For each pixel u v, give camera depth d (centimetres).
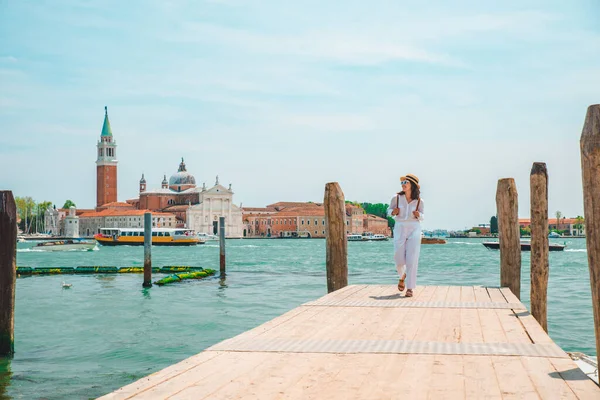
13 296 1498
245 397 574
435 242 17088
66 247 11144
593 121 596
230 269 5456
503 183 1531
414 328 941
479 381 628
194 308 2545
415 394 584
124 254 9869
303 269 5438
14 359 1554
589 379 631
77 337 1870
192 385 614
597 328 596
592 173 592
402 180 1325
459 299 1273
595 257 591
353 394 584
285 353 759
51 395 1239
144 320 2205
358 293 1382
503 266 1529
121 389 599
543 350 770
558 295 2862
